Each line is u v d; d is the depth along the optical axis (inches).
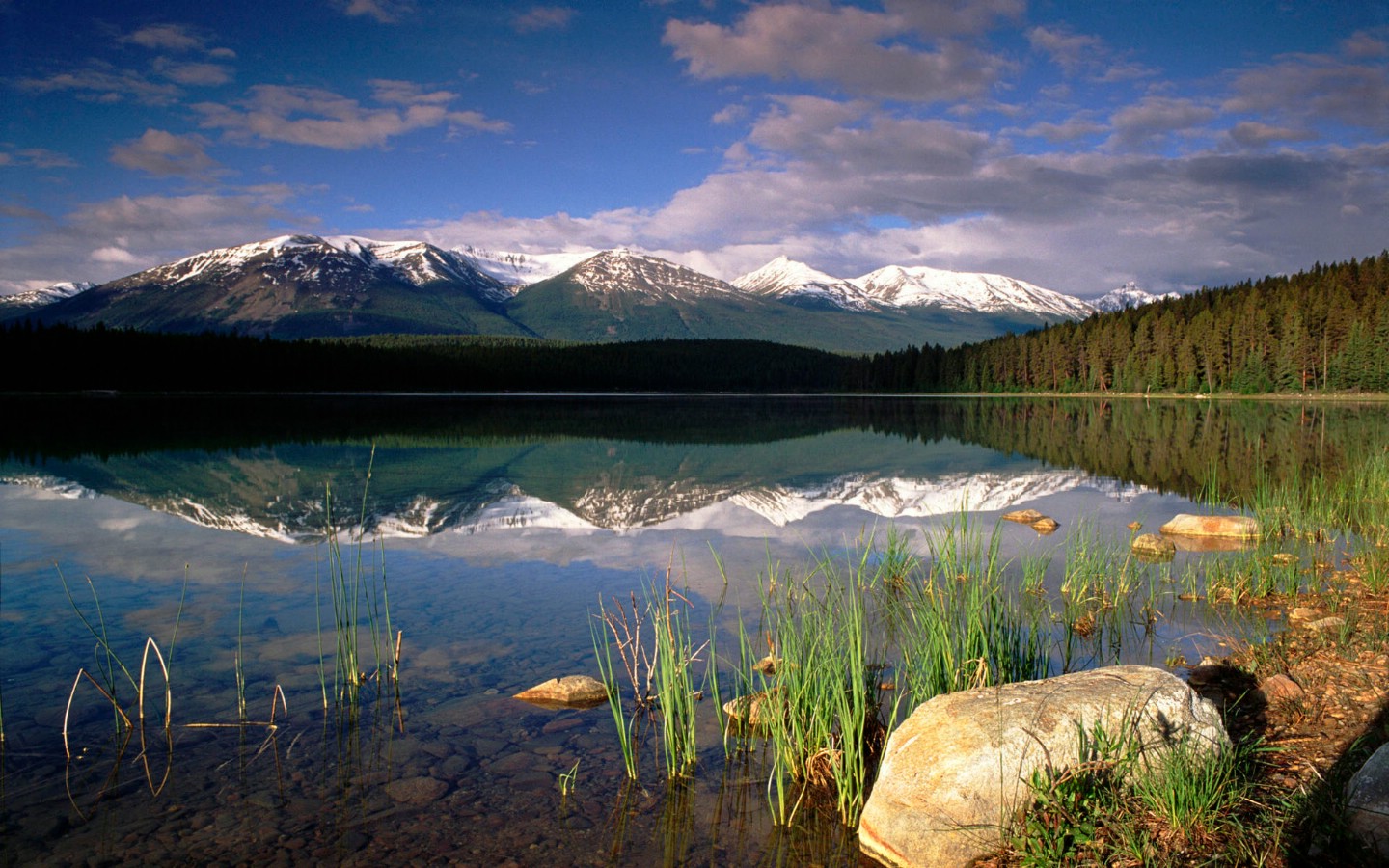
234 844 153.8
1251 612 293.6
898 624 281.7
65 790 173.6
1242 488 636.7
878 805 153.0
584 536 454.3
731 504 569.0
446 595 328.8
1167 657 247.3
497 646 266.8
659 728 207.8
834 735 190.5
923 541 433.4
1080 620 287.4
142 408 1962.4
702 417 1887.3
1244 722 187.8
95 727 204.2
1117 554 394.0
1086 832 139.0
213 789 174.9
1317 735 176.2
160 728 203.9
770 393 4527.6
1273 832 136.9
